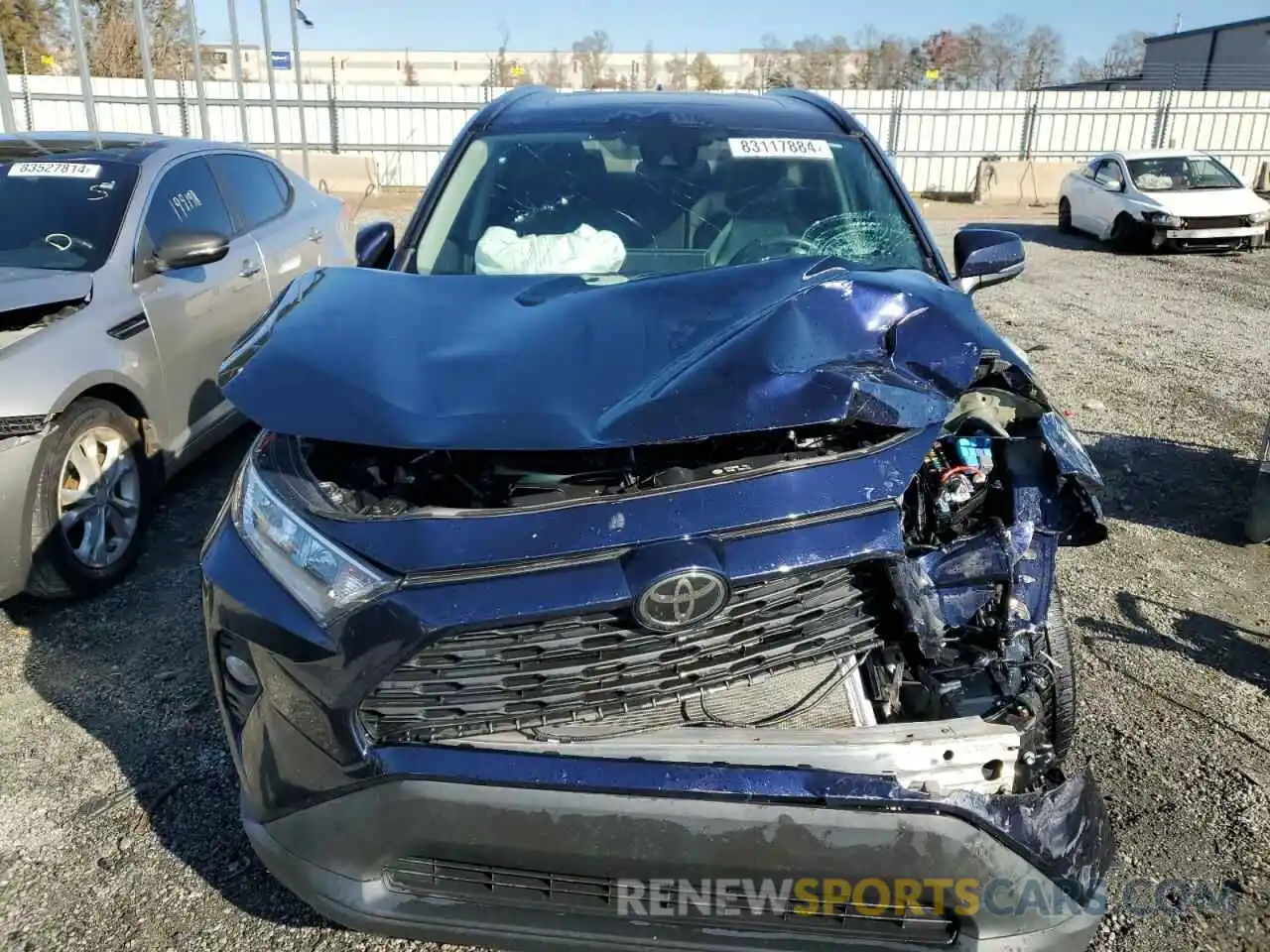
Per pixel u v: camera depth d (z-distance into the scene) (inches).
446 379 88.1
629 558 79.0
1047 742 95.6
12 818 114.2
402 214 698.2
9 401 145.9
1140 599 167.8
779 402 85.0
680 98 159.0
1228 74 1190.3
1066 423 103.5
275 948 97.8
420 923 81.9
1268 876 107.3
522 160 141.9
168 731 130.1
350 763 79.7
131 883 105.3
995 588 93.7
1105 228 583.5
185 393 186.1
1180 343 347.9
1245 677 144.9
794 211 135.7
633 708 82.0
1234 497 213.3
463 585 78.2
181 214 197.3
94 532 161.9
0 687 139.6
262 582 83.7
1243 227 547.5
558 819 77.0
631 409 83.8
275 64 634.2
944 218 747.4
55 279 163.6
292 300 106.0
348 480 88.7
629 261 129.1
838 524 83.6
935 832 76.7
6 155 197.8
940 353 96.2
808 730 81.7
